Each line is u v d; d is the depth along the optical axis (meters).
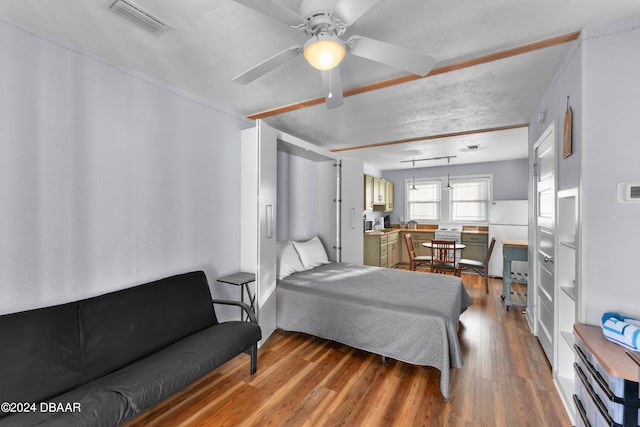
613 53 1.57
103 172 1.98
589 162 1.63
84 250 1.88
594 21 1.58
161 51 1.91
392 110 2.94
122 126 2.08
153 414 1.81
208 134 2.72
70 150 1.82
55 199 1.76
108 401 1.37
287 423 1.74
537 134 2.86
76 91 1.85
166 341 1.99
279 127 3.56
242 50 1.90
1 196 1.56
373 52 1.47
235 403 1.91
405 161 6.08
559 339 2.09
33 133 1.67
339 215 4.37
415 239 6.61
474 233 5.94
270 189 2.92
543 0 1.42
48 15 1.55
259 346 2.67
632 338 1.29
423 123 3.37
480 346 2.69
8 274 1.58
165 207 2.36
